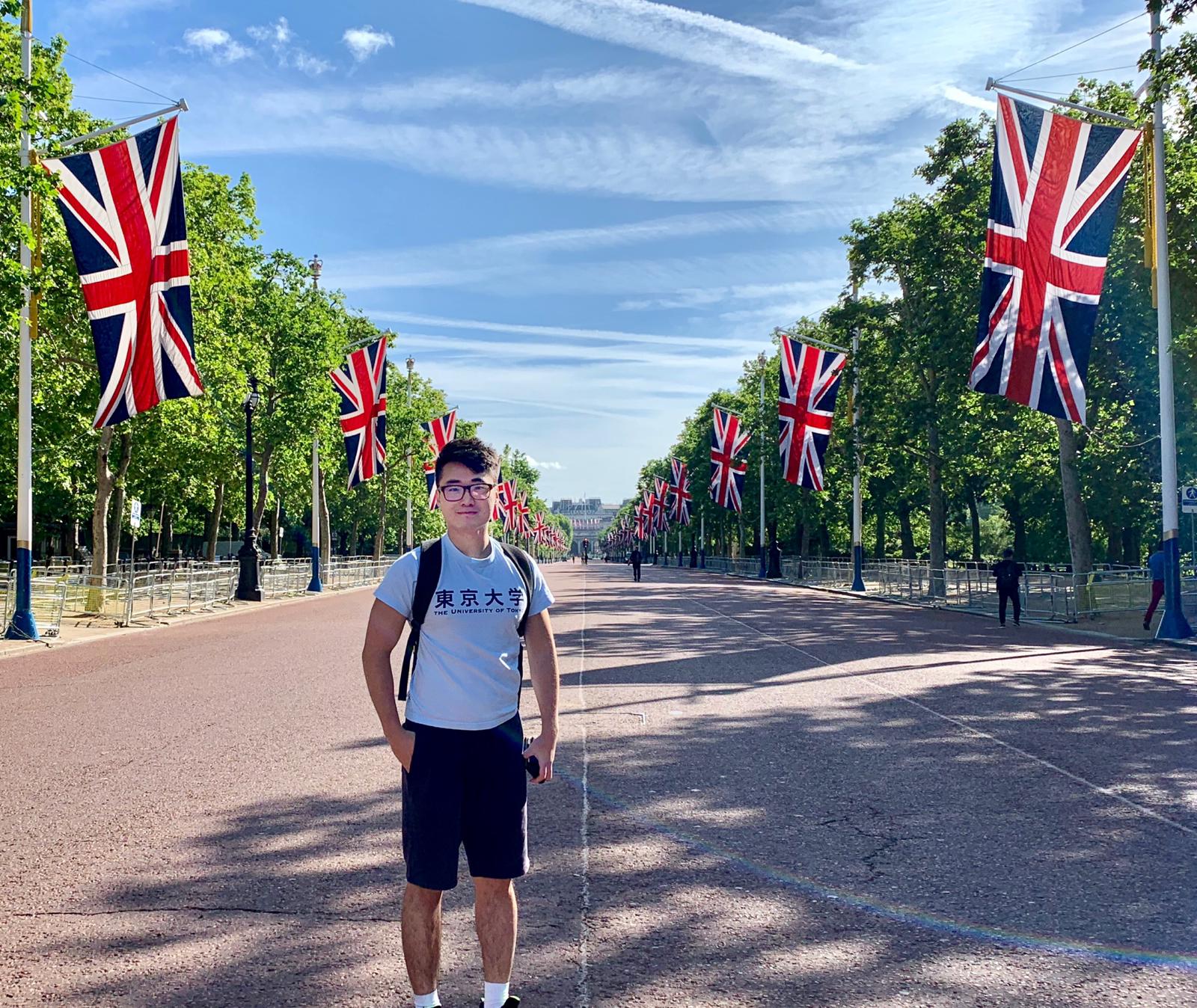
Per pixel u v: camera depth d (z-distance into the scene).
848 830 6.85
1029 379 19.88
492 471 3.90
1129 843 6.52
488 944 3.84
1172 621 20.77
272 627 25.75
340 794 7.81
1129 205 27.05
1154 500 34.84
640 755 9.31
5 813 7.41
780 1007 4.20
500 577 3.86
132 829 6.95
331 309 51.72
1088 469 33.16
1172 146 25.64
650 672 15.35
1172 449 20.97
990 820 7.10
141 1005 4.24
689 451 101.12
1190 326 25.28
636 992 4.36
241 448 44.78
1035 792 7.91
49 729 10.86
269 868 6.06
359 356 41.12
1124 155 19.16
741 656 17.73
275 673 15.65
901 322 41.38
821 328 58.97
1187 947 4.82
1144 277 27.94
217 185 34.66
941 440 41.09
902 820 7.11
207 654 19.02
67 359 28.55
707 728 10.65
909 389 42.75
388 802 7.55
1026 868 6.02
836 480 64.19
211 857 6.29
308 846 6.50
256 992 4.37
